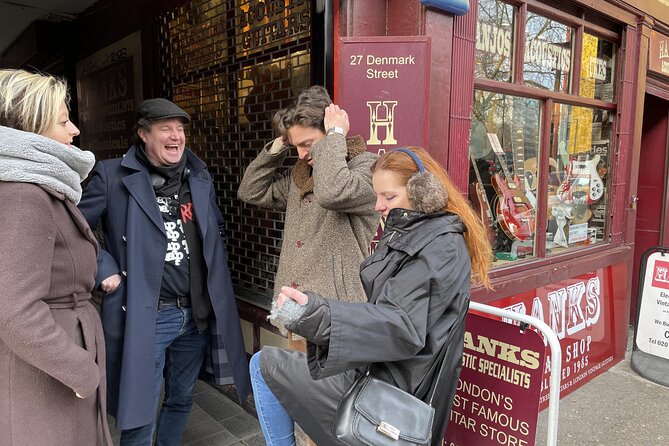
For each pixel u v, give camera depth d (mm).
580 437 3027
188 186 2191
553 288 3449
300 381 1587
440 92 2549
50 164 1324
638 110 4207
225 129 3215
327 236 1917
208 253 2178
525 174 3428
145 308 2006
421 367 1340
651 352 4004
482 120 3041
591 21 3764
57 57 5418
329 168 1738
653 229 5023
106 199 2049
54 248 1377
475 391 1785
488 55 3021
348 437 1293
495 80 3080
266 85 2846
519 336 1669
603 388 3736
